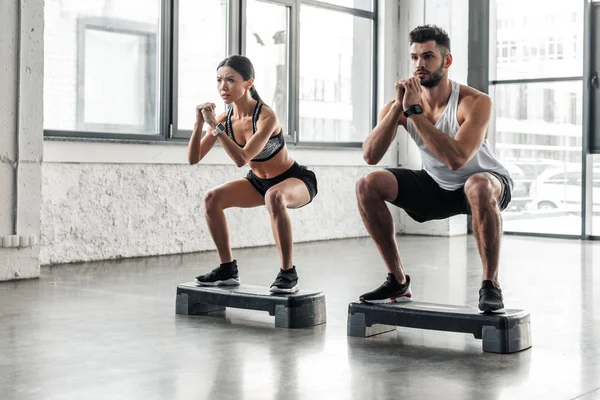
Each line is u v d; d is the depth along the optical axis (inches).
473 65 372.8
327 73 350.6
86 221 258.2
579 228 357.1
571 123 359.3
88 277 221.5
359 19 364.5
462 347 134.7
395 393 105.4
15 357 125.2
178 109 287.6
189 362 122.5
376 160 136.9
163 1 281.9
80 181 255.9
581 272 236.2
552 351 131.8
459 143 127.7
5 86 212.4
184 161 286.7
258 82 319.3
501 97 378.0
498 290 133.0
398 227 381.7
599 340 140.7
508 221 376.2
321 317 155.8
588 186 353.7
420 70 131.4
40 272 230.8
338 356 127.4
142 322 156.0
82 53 261.3
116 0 270.1
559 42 361.1
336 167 350.3
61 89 255.9
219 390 106.3
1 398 102.0
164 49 282.5
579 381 112.4
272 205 155.2
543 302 181.6
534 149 369.4
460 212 141.4
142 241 274.5
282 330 148.9
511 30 373.1
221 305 159.8
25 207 217.5
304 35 339.3
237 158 152.3
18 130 214.7
